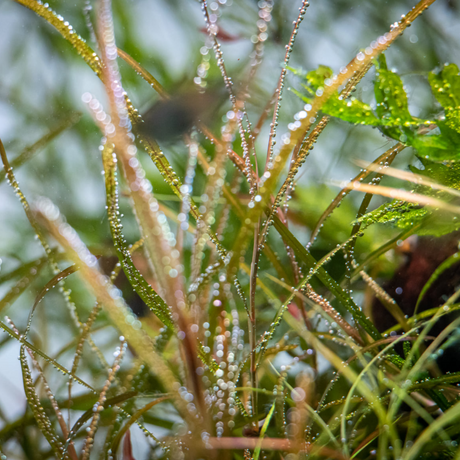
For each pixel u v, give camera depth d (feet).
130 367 2.08
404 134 1.86
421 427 1.93
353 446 1.94
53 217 1.84
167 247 1.81
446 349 1.94
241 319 2.17
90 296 2.25
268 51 2.68
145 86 2.82
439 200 1.89
